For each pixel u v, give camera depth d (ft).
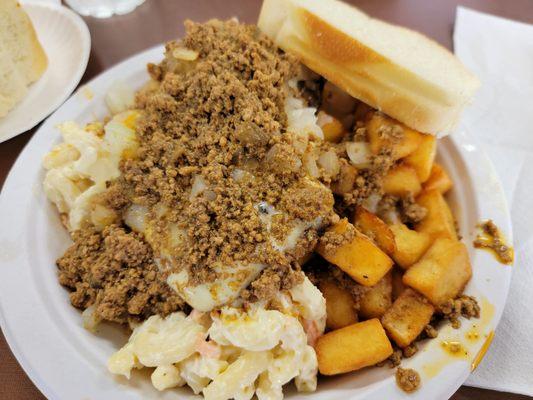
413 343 0.58
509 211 0.72
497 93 0.93
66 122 0.73
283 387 0.56
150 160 0.62
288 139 0.61
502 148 0.86
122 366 0.52
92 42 1.00
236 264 0.55
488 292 0.59
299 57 0.75
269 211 0.57
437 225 0.68
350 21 0.76
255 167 0.60
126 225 0.63
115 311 0.57
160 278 0.58
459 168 0.74
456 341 0.55
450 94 0.67
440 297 0.60
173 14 1.05
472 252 0.64
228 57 0.68
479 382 0.59
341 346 0.56
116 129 0.66
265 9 0.77
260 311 0.54
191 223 0.57
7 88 0.85
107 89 0.79
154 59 0.83
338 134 0.74
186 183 0.60
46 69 0.95
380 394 0.51
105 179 0.65
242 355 0.53
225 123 0.62
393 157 0.69
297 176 0.60
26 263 0.59
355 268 0.60
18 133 0.81
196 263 0.55
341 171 0.67
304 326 0.57
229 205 0.57
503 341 0.62
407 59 0.71
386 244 0.64
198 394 0.54
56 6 1.01
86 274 0.59
